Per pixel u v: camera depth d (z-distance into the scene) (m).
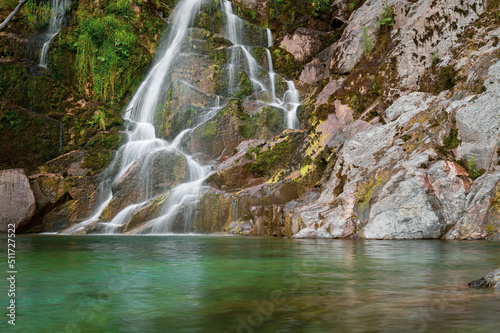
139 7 24.56
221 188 17.44
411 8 19.09
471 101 13.99
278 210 15.19
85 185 19.39
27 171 20.81
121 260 7.77
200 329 3.46
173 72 22.61
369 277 5.75
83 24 23.16
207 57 23.02
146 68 23.91
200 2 25.36
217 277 5.85
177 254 8.73
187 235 15.54
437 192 12.64
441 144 13.84
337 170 15.51
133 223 16.66
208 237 14.25
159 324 3.62
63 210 18.92
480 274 5.95
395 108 16.44
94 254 8.80
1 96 21.33
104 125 21.80
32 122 21.00
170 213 16.50
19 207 18.16
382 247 9.92
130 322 3.69
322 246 10.34
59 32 23.23
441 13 17.42
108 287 5.18
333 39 24.16
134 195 18.03
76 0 24.27
